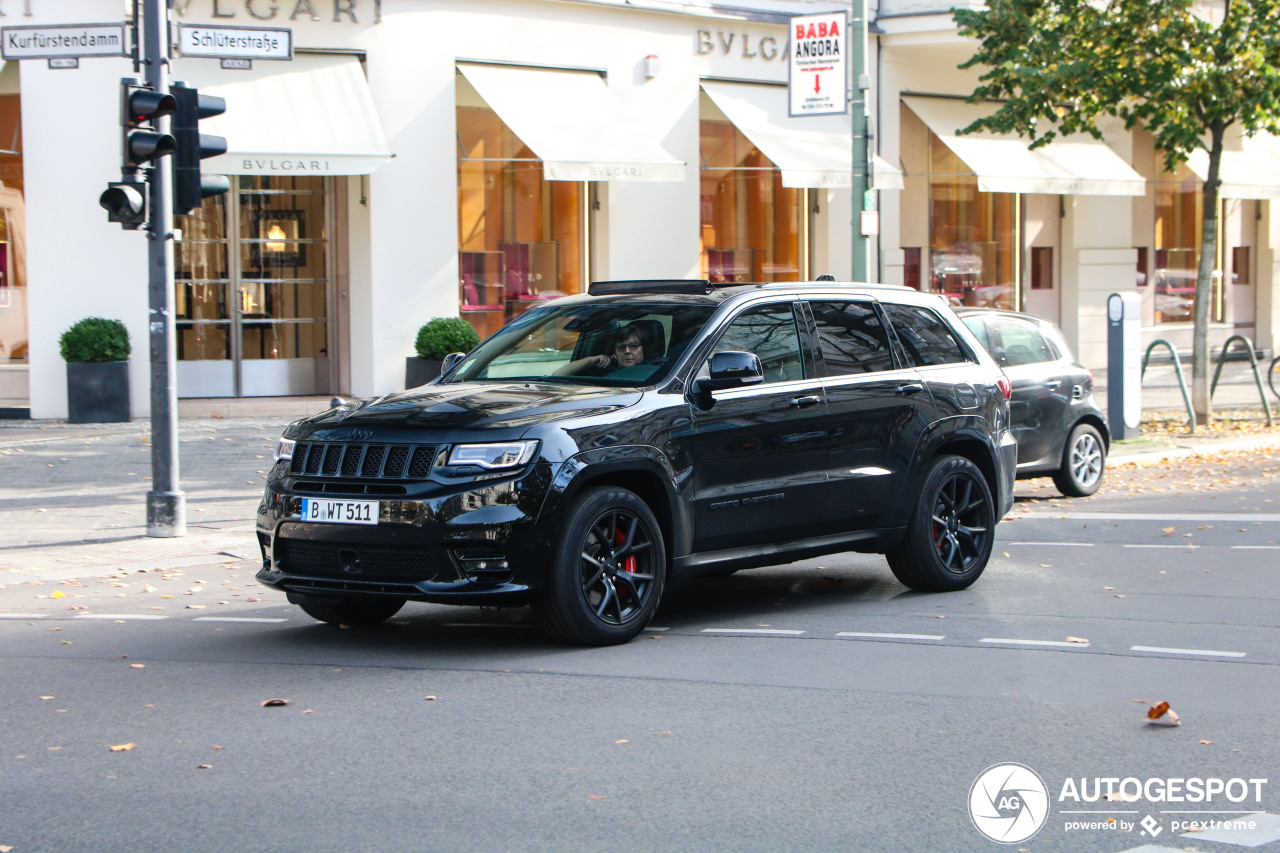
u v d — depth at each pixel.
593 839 4.51
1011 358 13.24
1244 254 29.56
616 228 20.38
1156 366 26.83
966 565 9.01
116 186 10.66
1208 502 13.14
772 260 22.27
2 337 18.02
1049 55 18.38
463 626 8.00
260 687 6.56
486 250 19.78
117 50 10.96
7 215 17.94
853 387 8.36
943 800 4.89
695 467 7.52
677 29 20.81
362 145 17.53
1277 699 6.23
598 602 7.22
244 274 18.94
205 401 18.44
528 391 7.48
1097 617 8.05
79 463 14.51
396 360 18.77
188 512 12.15
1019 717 5.94
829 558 10.51
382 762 5.35
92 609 8.73
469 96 19.44
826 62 15.34
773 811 4.77
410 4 18.62
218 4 17.61
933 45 22.73
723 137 21.64
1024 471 13.12
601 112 19.59
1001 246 25.25
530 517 6.82
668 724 5.84
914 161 23.72
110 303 17.66
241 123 17.17
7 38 11.00
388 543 6.86
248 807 4.84
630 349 7.84
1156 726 5.80
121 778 5.19
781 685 6.49
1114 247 26.53
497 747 5.53
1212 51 17.94
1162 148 18.47
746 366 7.46
